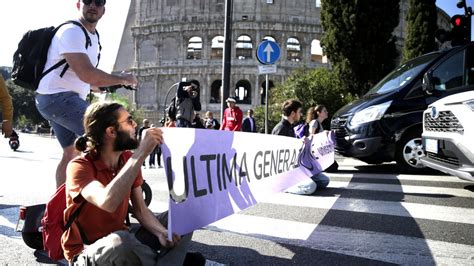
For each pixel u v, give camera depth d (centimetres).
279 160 459
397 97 884
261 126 3197
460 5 1252
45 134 7144
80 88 397
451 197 593
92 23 394
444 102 592
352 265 327
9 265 319
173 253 248
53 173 929
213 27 5684
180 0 5797
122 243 223
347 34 2653
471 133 523
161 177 860
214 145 299
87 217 255
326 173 902
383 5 2642
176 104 873
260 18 5628
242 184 348
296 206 539
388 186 696
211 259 340
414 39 3766
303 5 5706
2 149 2103
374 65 2658
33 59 377
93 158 257
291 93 2983
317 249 365
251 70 5562
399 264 328
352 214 493
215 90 5916
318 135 658
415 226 437
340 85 2805
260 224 450
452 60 885
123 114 254
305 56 5684
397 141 873
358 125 899
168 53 5862
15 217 471
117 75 378
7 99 462
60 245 271
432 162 623
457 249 364
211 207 288
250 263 331
